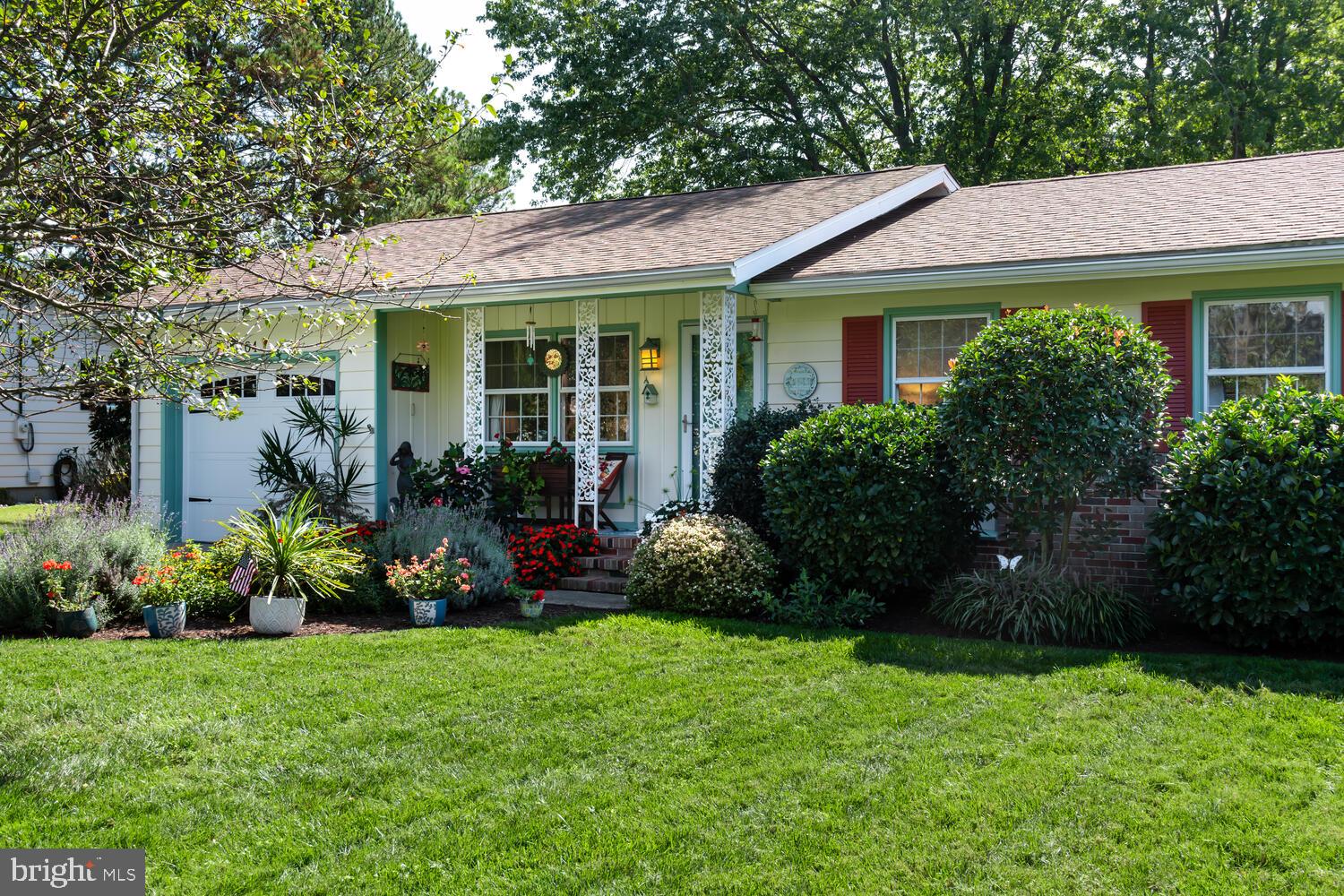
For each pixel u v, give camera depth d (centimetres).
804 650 705
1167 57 2309
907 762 491
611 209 1448
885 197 1213
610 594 968
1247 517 684
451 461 1142
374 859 404
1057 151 2550
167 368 567
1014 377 751
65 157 592
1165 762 483
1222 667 645
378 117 643
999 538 939
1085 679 618
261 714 571
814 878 386
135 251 584
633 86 2411
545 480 1155
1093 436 731
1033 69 2609
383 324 1198
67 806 454
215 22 712
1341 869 381
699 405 1173
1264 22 2267
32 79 581
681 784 472
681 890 380
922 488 812
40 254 609
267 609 789
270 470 1184
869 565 827
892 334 1016
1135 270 869
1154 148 2275
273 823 437
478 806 452
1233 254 833
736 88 2502
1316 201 922
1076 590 760
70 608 788
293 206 641
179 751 516
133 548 884
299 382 1238
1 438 2005
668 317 1189
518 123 2397
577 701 593
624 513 1214
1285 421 702
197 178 614
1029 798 447
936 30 2383
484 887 382
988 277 922
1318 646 712
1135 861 392
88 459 1950
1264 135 2188
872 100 2611
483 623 827
